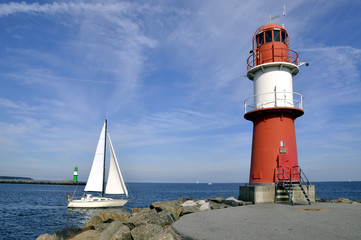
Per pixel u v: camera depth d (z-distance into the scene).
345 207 14.55
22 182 177.00
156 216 14.92
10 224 28.00
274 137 19.06
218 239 7.23
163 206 20.22
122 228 11.23
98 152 43.59
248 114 20.47
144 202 54.00
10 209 40.16
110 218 19.12
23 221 30.06
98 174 43.12
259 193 17.66
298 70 20.80
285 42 21.05
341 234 7.58
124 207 43.66
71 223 29.56
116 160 41.44
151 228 10.98
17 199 58.03
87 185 42.81
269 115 19.50
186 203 20.22
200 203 20.44
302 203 16.83
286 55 20.31
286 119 19.36
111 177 41.72
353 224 9.09
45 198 62.72
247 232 7.98
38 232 24.75
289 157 18.73
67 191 98.12
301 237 7.26
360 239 7.04
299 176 18.09
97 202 39.41
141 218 14.26
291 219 10.29
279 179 18.36
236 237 7.38
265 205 15.90
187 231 8.34
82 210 38.53
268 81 19.92
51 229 26.22
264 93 19.80
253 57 21.14
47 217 33.12
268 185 18.53
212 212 12.77
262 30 20.95
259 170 19.28
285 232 7.89
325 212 12.33
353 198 61.78
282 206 15.25
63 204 49.16
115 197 62.78
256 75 20.83
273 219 10.34
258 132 19.95
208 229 8.59
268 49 20.31
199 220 10.38
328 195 73.06
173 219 16.05
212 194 88.56
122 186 41.16
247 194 18.97
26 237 22.72
